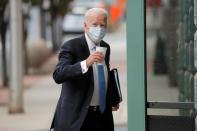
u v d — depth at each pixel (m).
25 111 29.98
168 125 11.75
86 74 11.62
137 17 11.59
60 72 11.54
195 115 11.67
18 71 29.58
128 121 11.73
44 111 29.84
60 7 57.75
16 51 29.56
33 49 47.84
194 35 12.11
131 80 11.66
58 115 11.77
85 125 11.73
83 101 11.62
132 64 11.66
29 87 39.53
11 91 29.53
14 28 29.56
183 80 15.16
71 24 84.50
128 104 11.72
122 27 111.69
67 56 11.73
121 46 70.94
